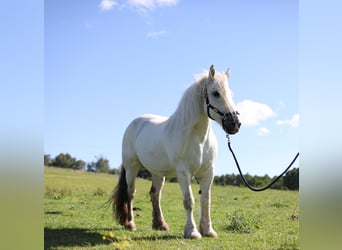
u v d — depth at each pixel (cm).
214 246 478
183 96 535
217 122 501
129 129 691
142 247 475
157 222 634
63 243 522
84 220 725
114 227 656
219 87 495
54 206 907
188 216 528
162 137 570
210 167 545
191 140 521
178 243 489
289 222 686
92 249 485
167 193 1317
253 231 592
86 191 1270
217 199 1152
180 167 528
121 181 682
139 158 650
